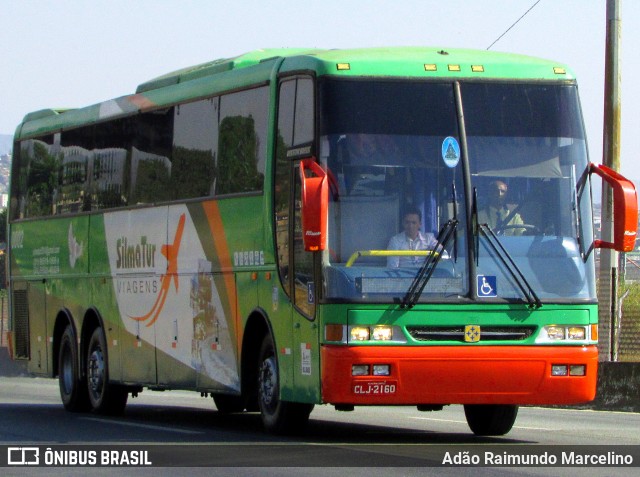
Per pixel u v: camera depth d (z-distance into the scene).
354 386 15.60
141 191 22.00
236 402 23.39
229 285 18.78
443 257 15.96
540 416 23.27
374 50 16.77
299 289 16.53
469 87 16.48
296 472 13.88
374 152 16.08
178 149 20.64
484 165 16.30
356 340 15.65
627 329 30.84
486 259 16.05
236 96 18.81
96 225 23.78
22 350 27.31
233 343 18.67
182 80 21.19
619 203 16.03
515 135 16.47
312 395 16.17
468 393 15.91
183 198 20.38
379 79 16.27
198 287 19.81
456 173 16.19
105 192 23.45
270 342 17.70
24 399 28.89
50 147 26.22
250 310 18.11
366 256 15.84
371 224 15.93
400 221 15.98
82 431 19.48
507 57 17.00
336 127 16.06
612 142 28.27
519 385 16.03
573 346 16.19
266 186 17.58
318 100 16.17
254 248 17.98
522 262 16.14
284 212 17.03
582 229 16.44
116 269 22.92
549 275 16.20
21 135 27.73
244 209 18.33
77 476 14.02
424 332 15.80
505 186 16.30
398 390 15.70
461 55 16.83
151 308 21.53
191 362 20.09
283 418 17.66
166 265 20.95
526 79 16.69
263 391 18.00
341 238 15.87
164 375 21.11
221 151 19.17
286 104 17.16
